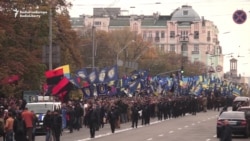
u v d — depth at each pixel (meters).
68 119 62.69
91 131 55.12
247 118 57.66
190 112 108.25
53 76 68.62
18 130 43.25
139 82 98.12
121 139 53.25
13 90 68.31
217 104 130.38
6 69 67.00
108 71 81.31
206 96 132.50
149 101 85.69
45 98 66.69
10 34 70.88
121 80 95.94
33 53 76.81
